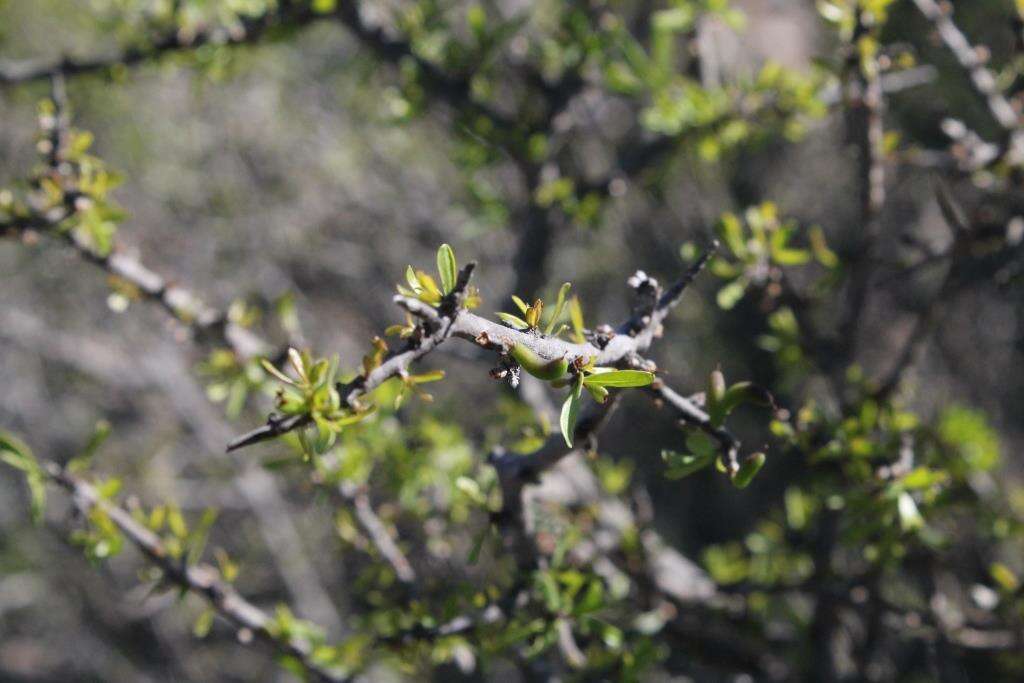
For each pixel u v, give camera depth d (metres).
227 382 6.91
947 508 6.99
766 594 7.73
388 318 19.62
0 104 16.45
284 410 3.12
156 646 22.33
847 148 7.13
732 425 18.73
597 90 9.62
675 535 19.27
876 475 5.88
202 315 6.77
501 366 3.13
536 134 8.46
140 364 18.00
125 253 6.80
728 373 18.62
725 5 8.12
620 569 7.68
